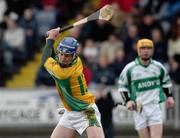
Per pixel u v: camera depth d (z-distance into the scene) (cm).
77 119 2394
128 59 4412
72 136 2427
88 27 4628
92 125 2375
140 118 2973
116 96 4300
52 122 4406
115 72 4356
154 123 2950
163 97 2998
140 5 4847
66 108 2408
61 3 4959
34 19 4756
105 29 4612
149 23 4544
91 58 4416
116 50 4456
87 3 4950
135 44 4484
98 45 4528
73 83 2359
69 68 2341
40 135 4403
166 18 4831
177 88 4338
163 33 4566
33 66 4762
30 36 4722
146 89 2978
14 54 4688
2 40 4669
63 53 2309
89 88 4194
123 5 4747
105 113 3441
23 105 4403
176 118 4359
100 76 4294
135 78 2981
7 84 4691
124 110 4350
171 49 4503
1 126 4400
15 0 4778
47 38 2408
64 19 4919
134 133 4350
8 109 4403
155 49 4481
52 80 4434
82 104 2378
